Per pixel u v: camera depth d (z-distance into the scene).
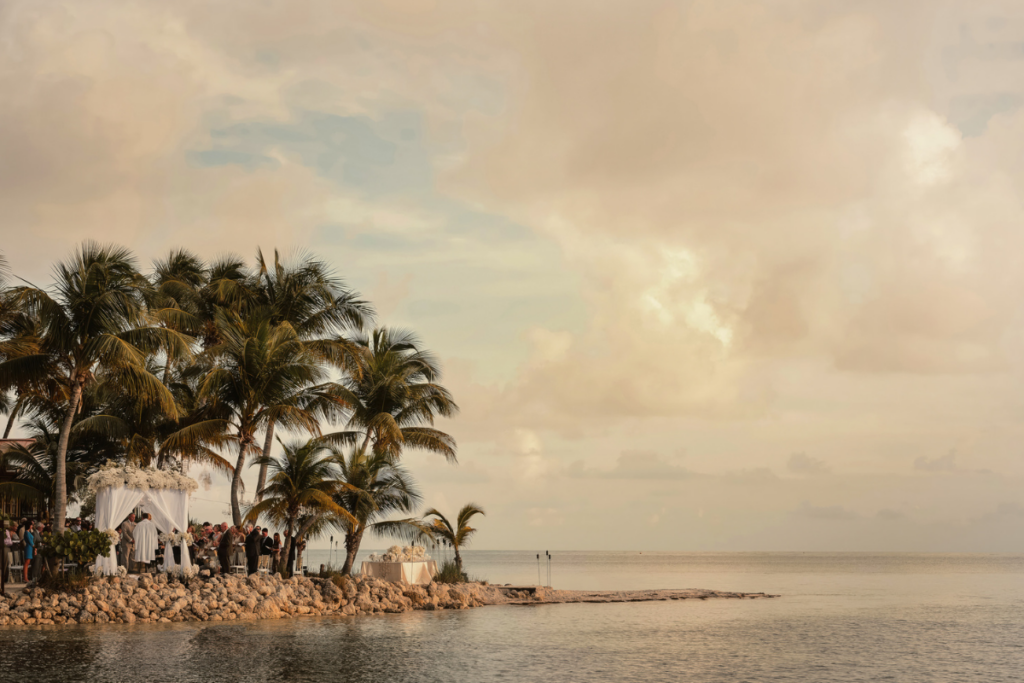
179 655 21.83
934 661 25.27
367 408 40.88
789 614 41.78
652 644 27.58
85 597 27.44
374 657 22.72
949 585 86.44
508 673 21.12
